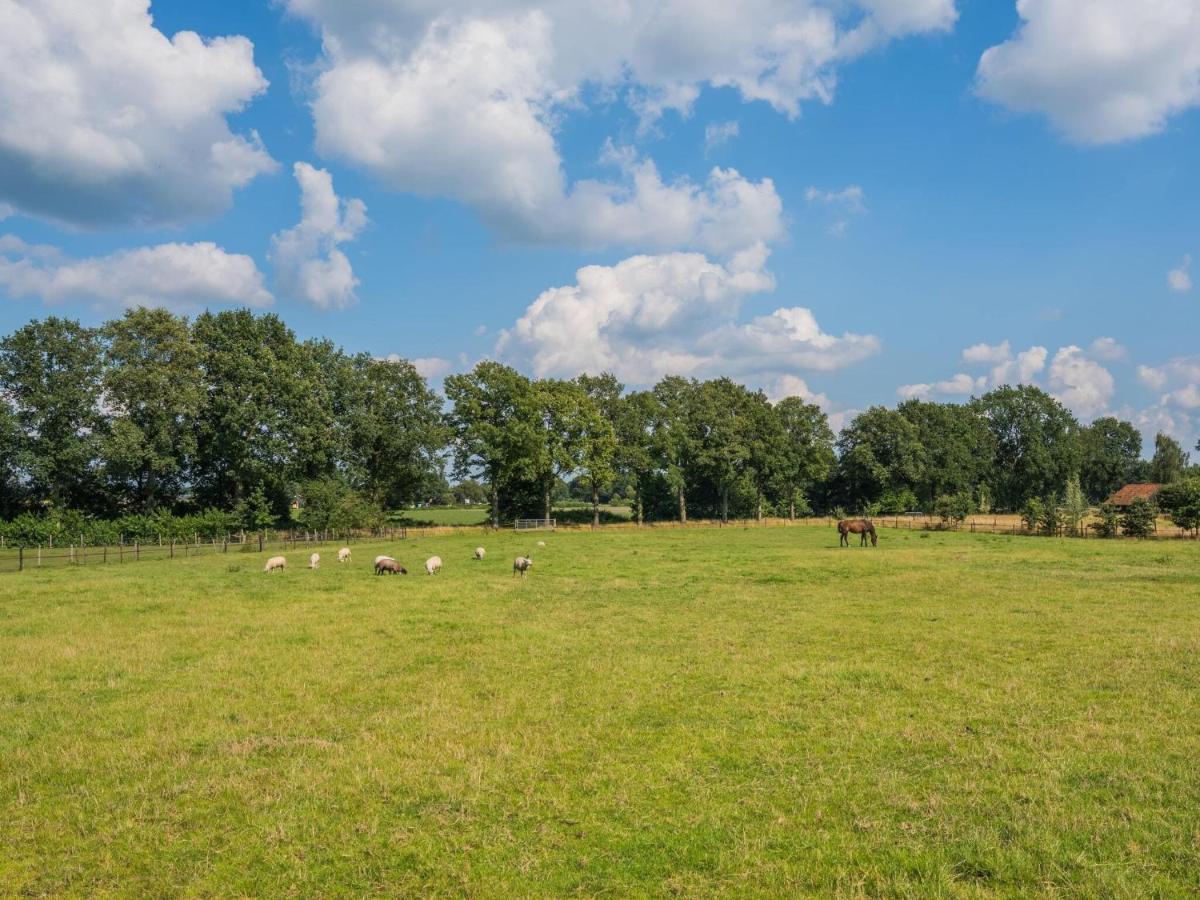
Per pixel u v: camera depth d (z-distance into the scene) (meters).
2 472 67.38
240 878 7.78
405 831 8.75
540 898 7.36
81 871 7.93
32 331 66.44
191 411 69.38
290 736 12.10
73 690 14.77
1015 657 16.84
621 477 97.38
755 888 7.46
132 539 61.94
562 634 20.05
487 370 87.44
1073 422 120.94
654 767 10.59
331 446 77.88
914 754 11.02
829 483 122.25
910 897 7.20
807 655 17.41
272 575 34.66
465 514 122.00
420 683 15.22
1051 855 7.89
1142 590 27.36
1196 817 8.69
